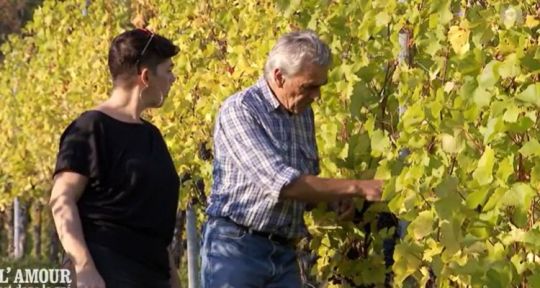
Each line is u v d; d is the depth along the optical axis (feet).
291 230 34.35
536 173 26.58
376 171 34.12
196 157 60.80
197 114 60.90
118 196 30.99
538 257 27.20
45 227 147.13
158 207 31.55
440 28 33.47
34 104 96.99
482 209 27.94
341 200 36.55
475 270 27.02
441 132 29.53
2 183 108.47
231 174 33.91
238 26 56.34
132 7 79.05
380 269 36.68
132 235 31.09
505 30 29.99
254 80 52.65
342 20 38.60
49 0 91.56
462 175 28.78
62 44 90.89
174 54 32.81
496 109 26.94
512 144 27.73
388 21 36.01
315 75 32.76
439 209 27.78
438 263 28.71
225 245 34.12
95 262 30.66
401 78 34.17
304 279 42.45
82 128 31.07
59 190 30.58
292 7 40.16
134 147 31.37
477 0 34.83
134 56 31.76
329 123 37.19
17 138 103.91
